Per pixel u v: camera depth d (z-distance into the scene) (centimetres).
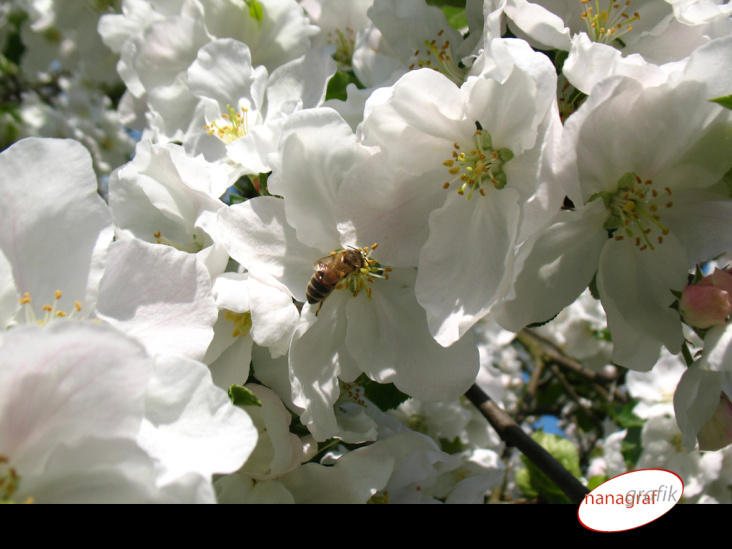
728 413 10
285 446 10
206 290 9
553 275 10
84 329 6
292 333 10
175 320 9
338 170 10
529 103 10
